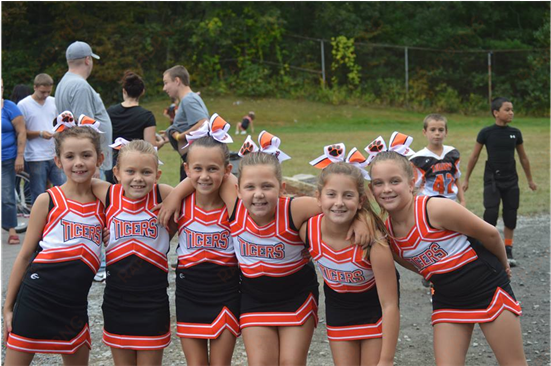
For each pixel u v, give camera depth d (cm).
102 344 425
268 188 316
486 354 407
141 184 329
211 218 334
